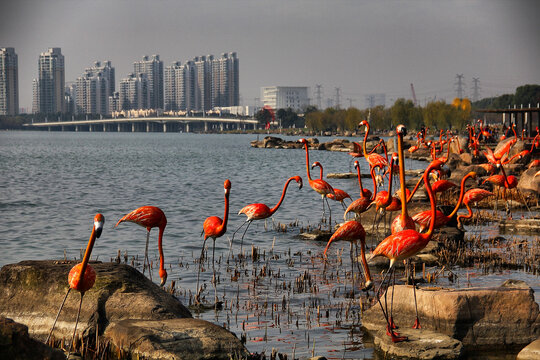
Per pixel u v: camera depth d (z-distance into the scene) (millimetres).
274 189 38875
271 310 12297
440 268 15578
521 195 27266
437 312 10438
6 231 22531
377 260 16281
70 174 52375
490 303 10453
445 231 18797
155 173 54062
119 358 9227
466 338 10305
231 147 124125
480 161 45656
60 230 22766
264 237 20922
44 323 10234
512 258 16391
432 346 9734
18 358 7789
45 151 103562
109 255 17984
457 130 144500
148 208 12984
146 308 10156
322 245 19297
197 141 177625
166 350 8992
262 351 9859
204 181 45469
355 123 175000
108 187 40594
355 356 9781
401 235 9906
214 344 9281
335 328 11172
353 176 45062
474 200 19578
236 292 13727
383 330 10422
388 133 174750
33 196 34500
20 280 10719
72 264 11039
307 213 27031
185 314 10812
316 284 14320
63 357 8273
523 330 10359
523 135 59594
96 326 9984
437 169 21812
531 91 172500
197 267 16297
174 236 21281
